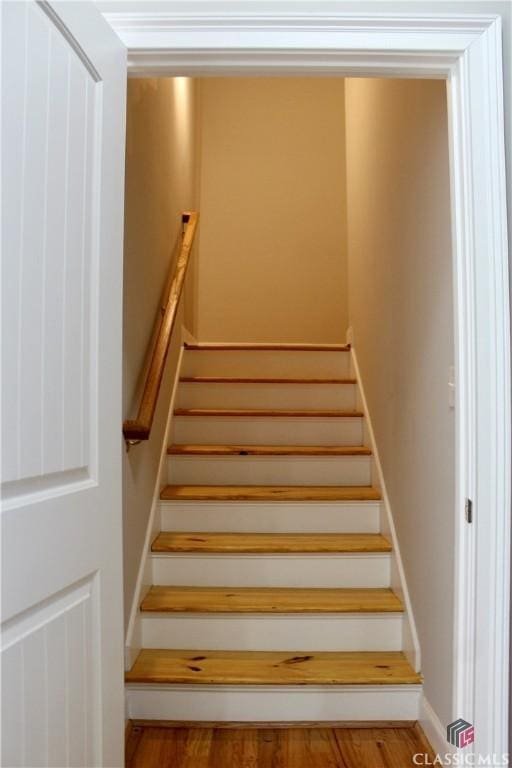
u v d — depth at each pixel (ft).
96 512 3.92
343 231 14.37
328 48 4.51
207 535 8.12
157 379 6.83
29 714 3.10
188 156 11.66
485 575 4.20
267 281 14.28
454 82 4.60
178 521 8.30
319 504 8.36
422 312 6.48
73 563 3.58
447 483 5.56
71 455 3.62
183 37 4.52
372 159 9.42
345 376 11.41
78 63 3.74
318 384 10.47
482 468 4.25
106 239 4.14
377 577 7.68
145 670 6.41
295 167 14.46
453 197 4.58
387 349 8.23
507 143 4.36
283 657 6.80
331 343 14.19
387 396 8.19
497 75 4.39
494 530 4.20
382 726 6.36
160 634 6.97
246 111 14.53
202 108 14.48
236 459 9.09
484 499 4.24
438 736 5.74
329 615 6.98
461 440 4.45
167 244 9.04
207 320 14.19
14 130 3.00
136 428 6.16
